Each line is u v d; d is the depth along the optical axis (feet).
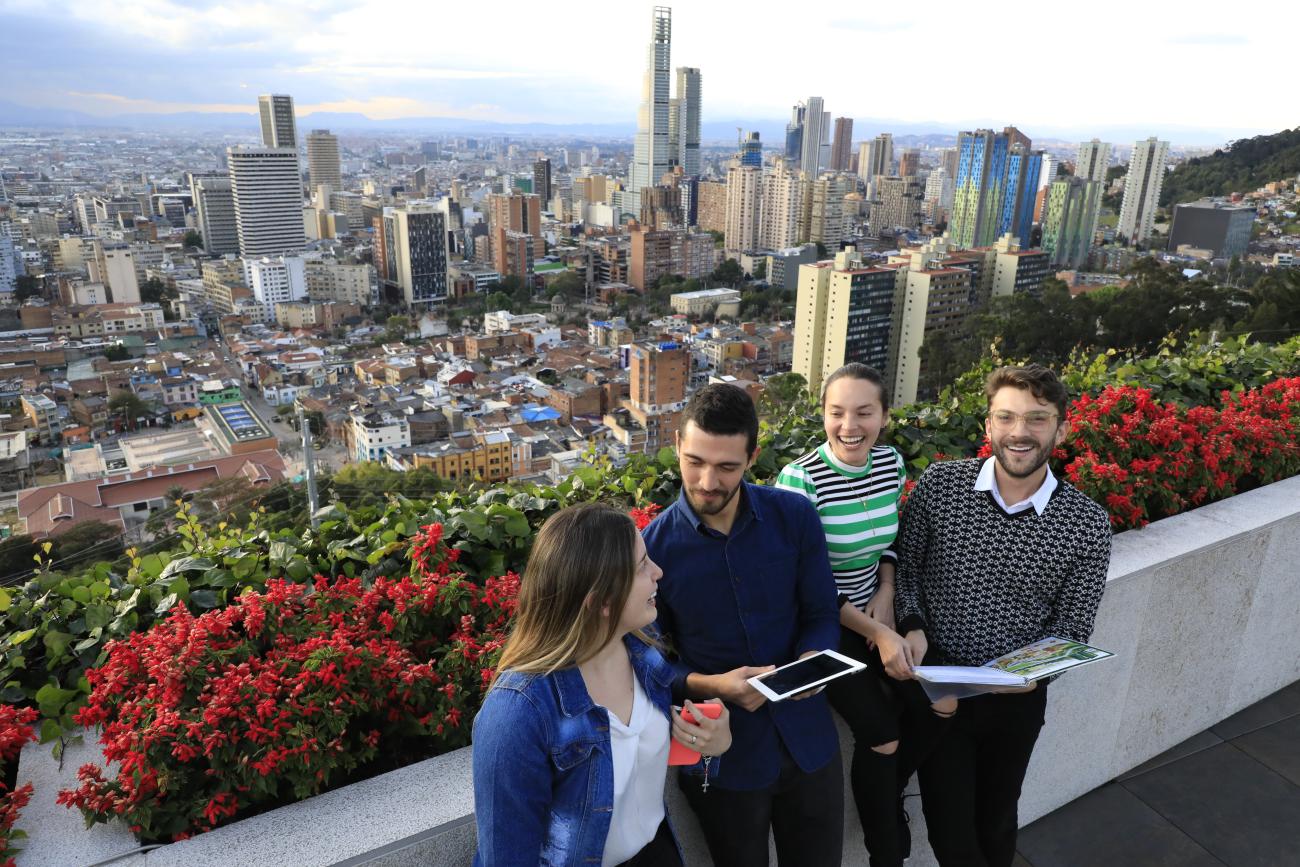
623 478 8.95
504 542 7.62
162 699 5.21
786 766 5.11
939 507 5.95
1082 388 13.05
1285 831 7.80
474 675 6.03
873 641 5.57
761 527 5.05
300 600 6.36
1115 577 7.45
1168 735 8.85
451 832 4.76
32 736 5.81
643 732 4.11
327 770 5.17
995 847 6.28
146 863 4.54
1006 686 5.07
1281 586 9.24
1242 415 10.78
